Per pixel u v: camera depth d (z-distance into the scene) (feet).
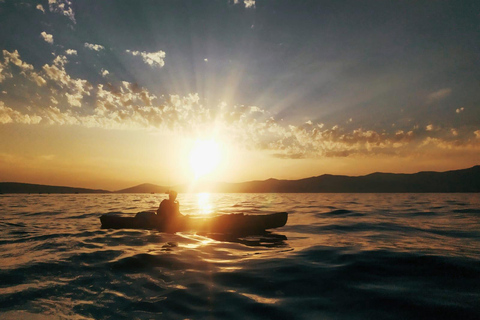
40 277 13.67
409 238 24.40
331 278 13.50
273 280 13.25
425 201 98.73
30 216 45.11
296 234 27.63
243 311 9.91
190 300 10.88
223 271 14.66
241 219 29.99
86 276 13.82
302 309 10.08
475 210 54.70
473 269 14.47
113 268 15.16
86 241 23.04
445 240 23.18
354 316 9.55
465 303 10.46
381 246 20.57
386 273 14.17
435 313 9.71
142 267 15.37
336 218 41.47
